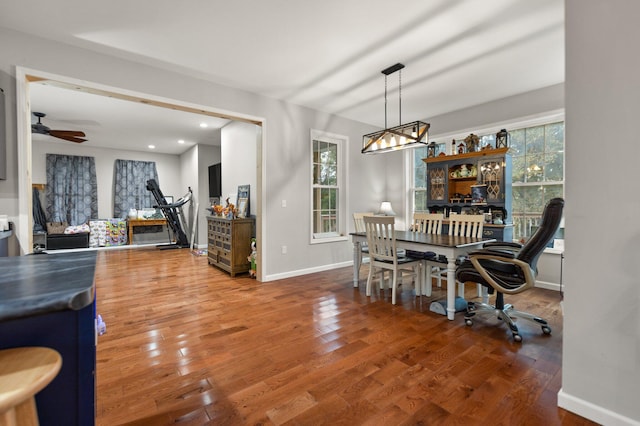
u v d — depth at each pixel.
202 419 1.48
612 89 1.40
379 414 1.51
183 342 2.30
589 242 1.47
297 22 2.42
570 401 1.53
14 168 2.47
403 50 2.87
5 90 2.45
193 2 2.17
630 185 1.36
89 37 2.61
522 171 4.11
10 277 0.84
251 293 3.57
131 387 1.74
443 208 4.73
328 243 4.89
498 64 3.16
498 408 1.56
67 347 0.81
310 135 4.60
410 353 2.13
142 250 6.99
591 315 1.47
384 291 3.65
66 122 5.34
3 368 0.67
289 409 1.55
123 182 7.84
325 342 2.30
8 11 2.25
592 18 1.45
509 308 2.76
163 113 4.88
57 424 0.80
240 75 3.42
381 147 3.45
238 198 5.26
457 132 4.71
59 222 6.96
